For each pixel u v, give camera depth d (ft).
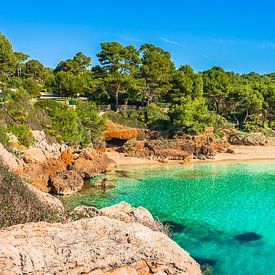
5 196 61.41
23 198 65.41
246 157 224.53
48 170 133.59
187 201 122.11
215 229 94.43
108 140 230.89
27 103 165.37
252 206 116.37
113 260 47.42
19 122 153.89
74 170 148.97
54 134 171.83
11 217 54.85
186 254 56.24
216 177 164.45
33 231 48.62
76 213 71.82
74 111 195.31
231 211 110.73
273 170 185.37
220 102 313.12
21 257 42.47
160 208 113.60
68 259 44.93
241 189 140.67
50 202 81.76
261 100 285.02
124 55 276.62
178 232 92.07
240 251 79.97
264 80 433.48
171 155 211.20
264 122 292.40
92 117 212.64
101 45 273.33
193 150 219.00
